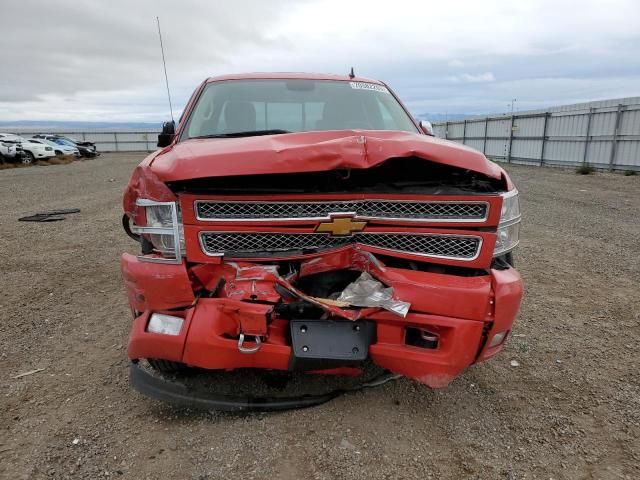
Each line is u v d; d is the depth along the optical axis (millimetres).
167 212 2373
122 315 4184
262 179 2367
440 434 2521
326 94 3793
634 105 16734
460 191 2445
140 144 57750
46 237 7418
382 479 2191
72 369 3195
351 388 2848
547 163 21578
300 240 2408
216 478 2184
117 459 2299
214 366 2355
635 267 5648
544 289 4863
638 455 2371
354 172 2422
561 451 2396
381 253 2434
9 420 2607
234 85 3775
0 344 3586
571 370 3223
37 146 29062
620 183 14570
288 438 2461
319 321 2365
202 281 2422
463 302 2326
